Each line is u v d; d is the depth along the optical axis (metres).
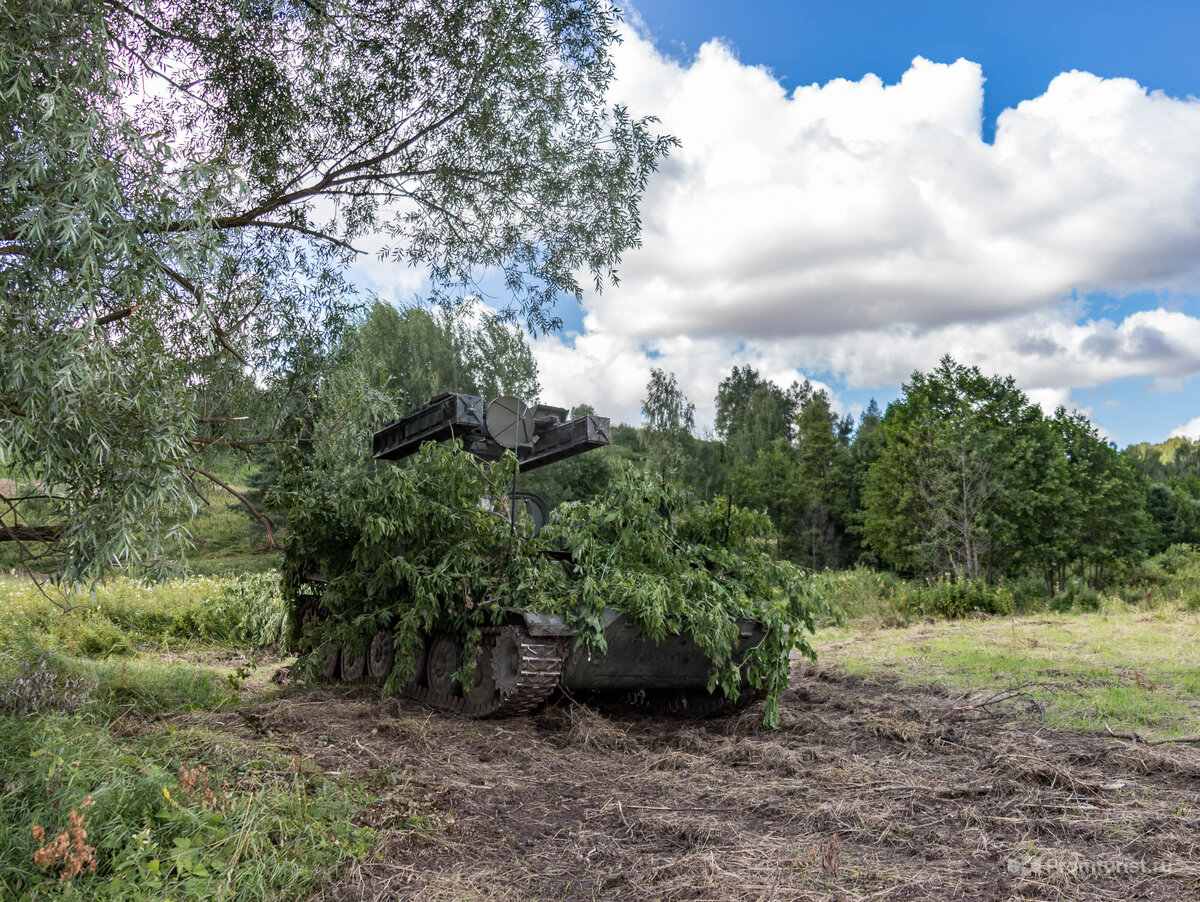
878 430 53.75
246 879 3.31
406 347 22.97
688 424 51.34
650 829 4.52
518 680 6.64
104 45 4.67
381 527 7.31
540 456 8.97
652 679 7.65
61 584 4.67
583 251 9.32
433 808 4.66
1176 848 4.17
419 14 8.27
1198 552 46.09
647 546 7.45
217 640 13.88
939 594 20.61
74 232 3.89
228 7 7.42
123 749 4.69
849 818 4.71
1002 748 6.25
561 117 8.95
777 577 7.97
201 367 7.18
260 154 7.74
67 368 3.86
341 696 8.29
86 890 3.06
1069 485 33.66
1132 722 7.35
